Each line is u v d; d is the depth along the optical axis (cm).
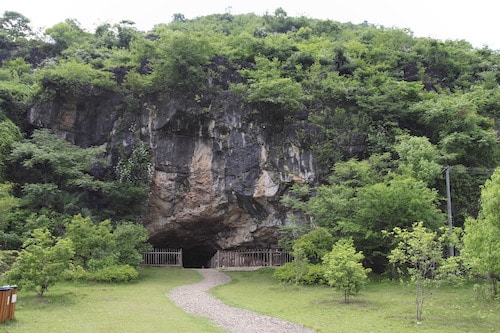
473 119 3058
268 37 4222
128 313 1392
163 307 1539
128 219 3145
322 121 3284
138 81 3231
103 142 3366
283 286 2220
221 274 2872
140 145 3284
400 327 1210
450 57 4281
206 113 3241
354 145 3194
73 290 1933
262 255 3391
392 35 4591
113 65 3534
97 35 4825
